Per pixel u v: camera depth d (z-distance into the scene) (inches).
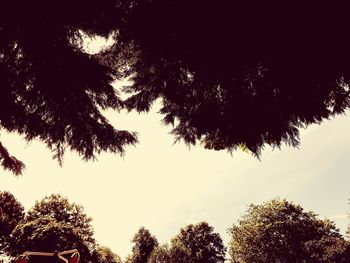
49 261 766.5
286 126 162.4
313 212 1592.0
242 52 134.6
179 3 129.4
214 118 169.6
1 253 906.1
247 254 1459.2
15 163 186.5
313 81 136.9
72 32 146.3
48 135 166.6
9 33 133.6
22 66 143.3
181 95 176.1
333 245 1432.1
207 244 1924.2
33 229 838.5
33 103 153.4
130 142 170.2
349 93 148.6
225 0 124.0
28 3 127.0
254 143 167.5
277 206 1563.7
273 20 124.5
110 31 150.2
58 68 142.3
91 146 169.2
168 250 1637.6
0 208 1026.1
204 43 135.2
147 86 178.1
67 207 1134.4
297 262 1403.8
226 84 152.3
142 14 136.3
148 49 145.9
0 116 151.3
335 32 121.5
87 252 865.5
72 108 155.0
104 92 153.3
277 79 142.8
